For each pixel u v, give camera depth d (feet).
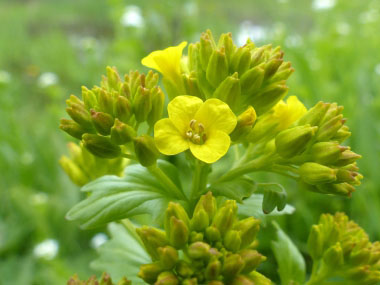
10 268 0.26
